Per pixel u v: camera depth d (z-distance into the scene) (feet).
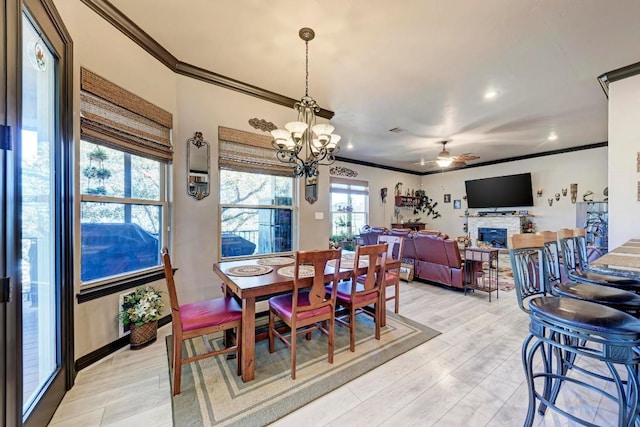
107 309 7.39
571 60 9.16
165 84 9.14
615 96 9.78
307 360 7.23
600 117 14.40
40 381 5.03
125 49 7.69
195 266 10.09
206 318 6.26
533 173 23.22
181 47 8.70
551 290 6.04
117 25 7.36
